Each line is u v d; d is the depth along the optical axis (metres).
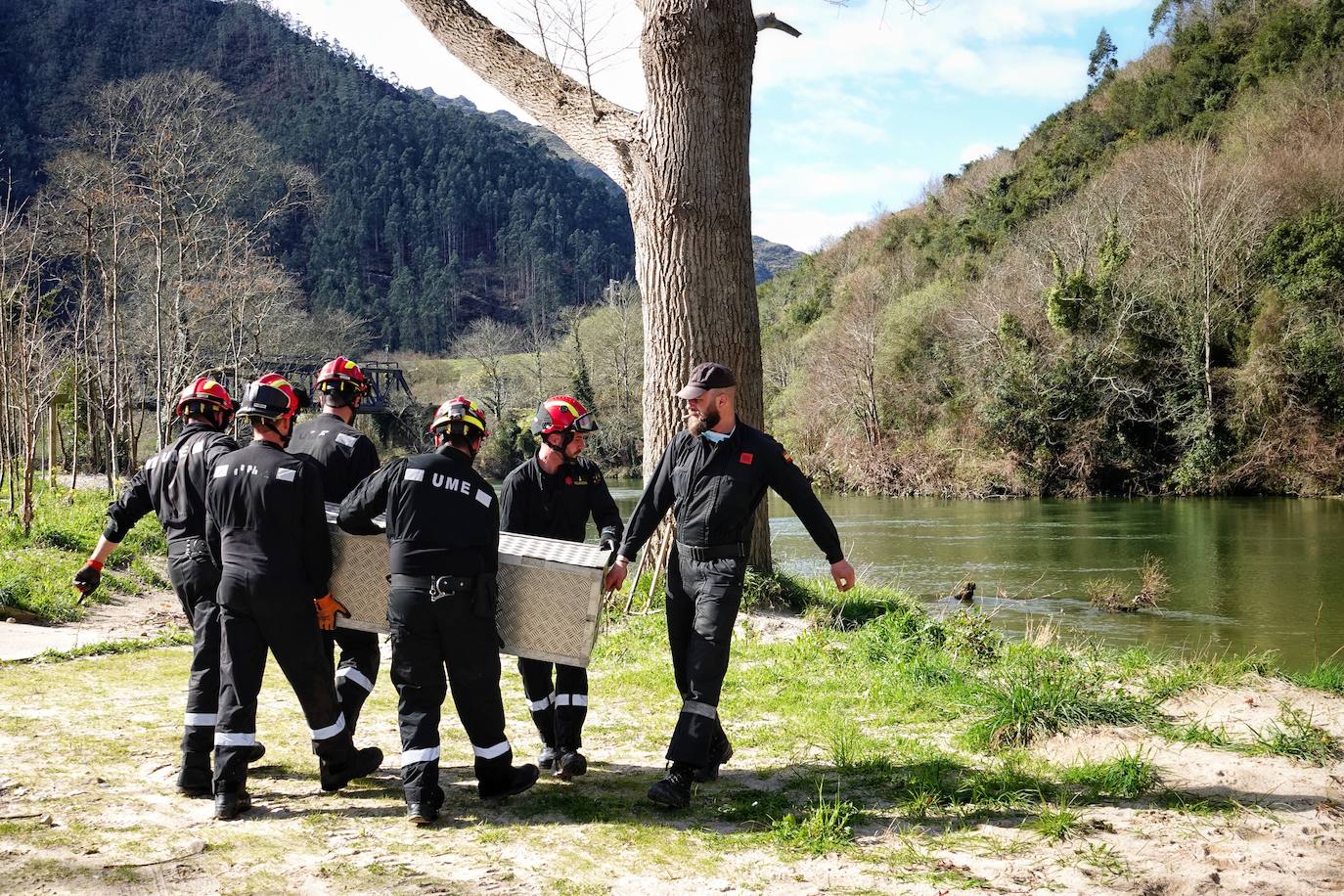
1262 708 5.71
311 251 126.12
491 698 4.26
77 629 9.46
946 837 3.85
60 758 4.70
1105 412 40.44
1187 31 66.50
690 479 4.54
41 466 31.31
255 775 4.65
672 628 4.64
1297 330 38.22
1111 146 63.75
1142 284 41.75
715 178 10.31
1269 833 3.86
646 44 10.36
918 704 6.17
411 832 3.90
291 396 4.49
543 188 172.62
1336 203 40.69
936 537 26.06
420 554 4.11
